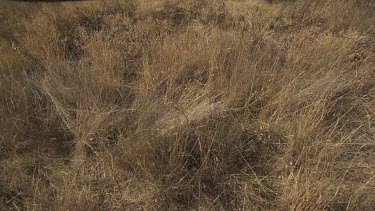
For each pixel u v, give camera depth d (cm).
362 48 480
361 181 297
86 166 318
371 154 329
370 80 415
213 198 288
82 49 498
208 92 367
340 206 270
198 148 315
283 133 341
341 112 381
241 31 520
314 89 378
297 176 272
